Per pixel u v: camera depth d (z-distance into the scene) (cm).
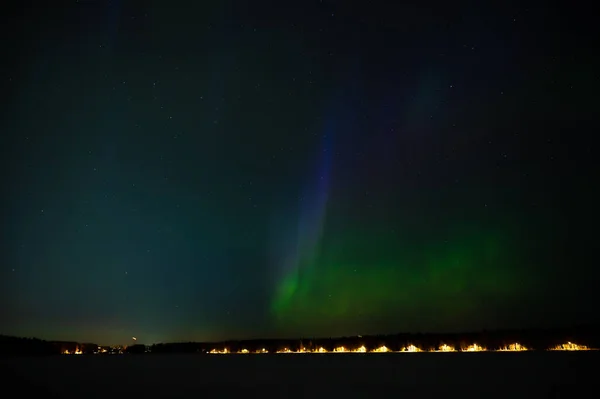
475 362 2812
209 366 3119
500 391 1496
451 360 3103
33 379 2130
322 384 1842
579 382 1658
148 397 1546
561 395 1388
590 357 2953
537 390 1491
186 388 1780
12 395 1580
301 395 1542
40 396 1567
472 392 1496
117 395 1591
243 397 1519
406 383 1798
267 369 2722
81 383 1961
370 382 1866
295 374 2333
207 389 1741
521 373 2014
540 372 2030
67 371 2630
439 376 2030
